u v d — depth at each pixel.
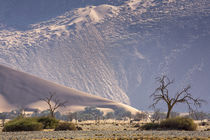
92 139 24.75
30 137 27.52
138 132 34.50
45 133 33.62
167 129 39.56
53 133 33.59
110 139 24.59
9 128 39.59
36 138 26.44
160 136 27.94
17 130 39.66
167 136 27.91
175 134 30.48
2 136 29.19
